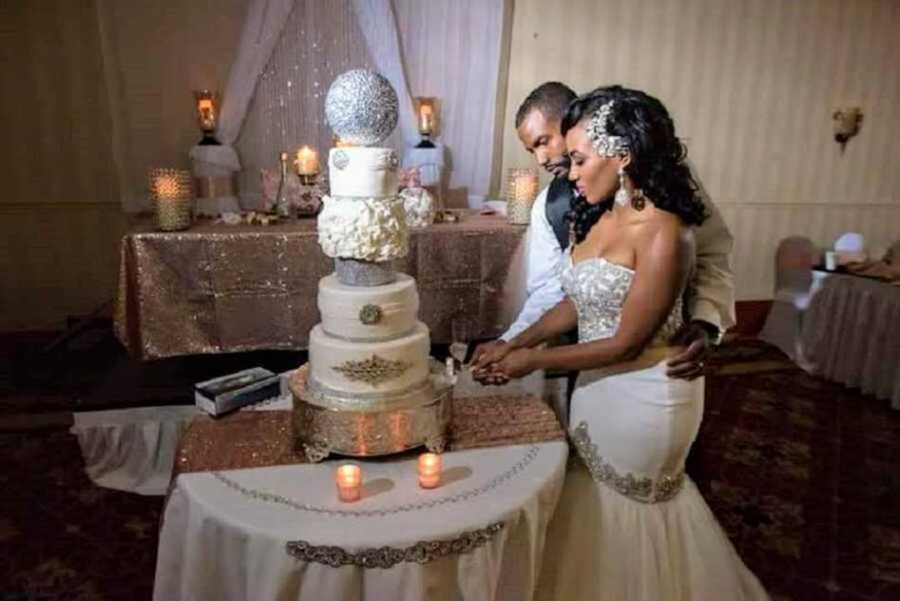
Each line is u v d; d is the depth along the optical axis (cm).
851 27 438
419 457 137
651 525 152
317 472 133
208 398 155
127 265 256
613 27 400
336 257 137
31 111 357
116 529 229
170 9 346
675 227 134
